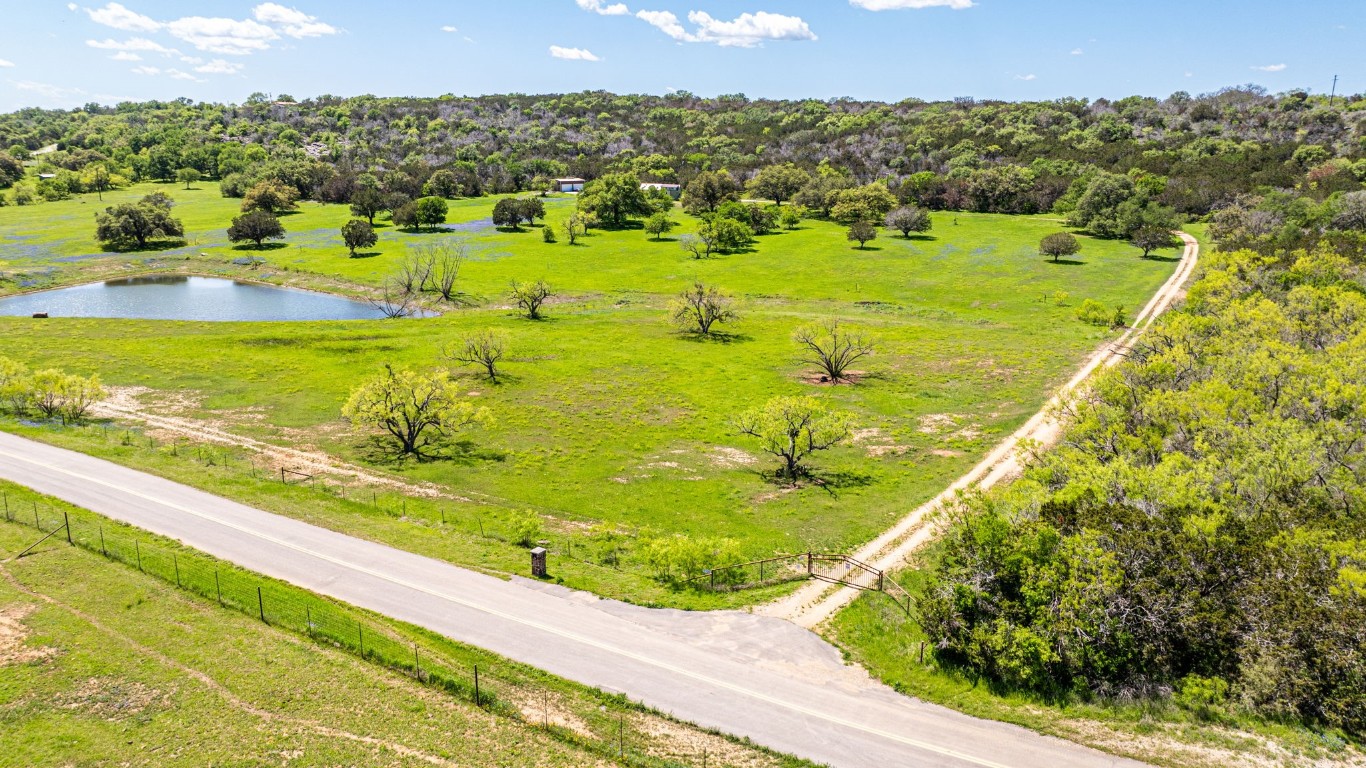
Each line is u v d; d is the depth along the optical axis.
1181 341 57.59
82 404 59.72
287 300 114.25
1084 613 28.39
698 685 28.50
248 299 114.44
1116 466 36.50
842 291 117.38
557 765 24.50
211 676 28.08
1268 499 34.12
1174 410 43.47
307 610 32.25
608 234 162.38
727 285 121.81
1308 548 28.64
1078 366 75.94
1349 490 34.72
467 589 34.84
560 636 31.38
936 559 38.84
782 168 192.50
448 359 80.56
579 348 87.12
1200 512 31.95
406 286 115.56
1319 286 71.19
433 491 48.88
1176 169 167.62
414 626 31.67
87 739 24.77
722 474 53.38
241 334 89.12
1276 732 25.30
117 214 143.38
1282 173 154.25
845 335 80.38
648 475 53.00
